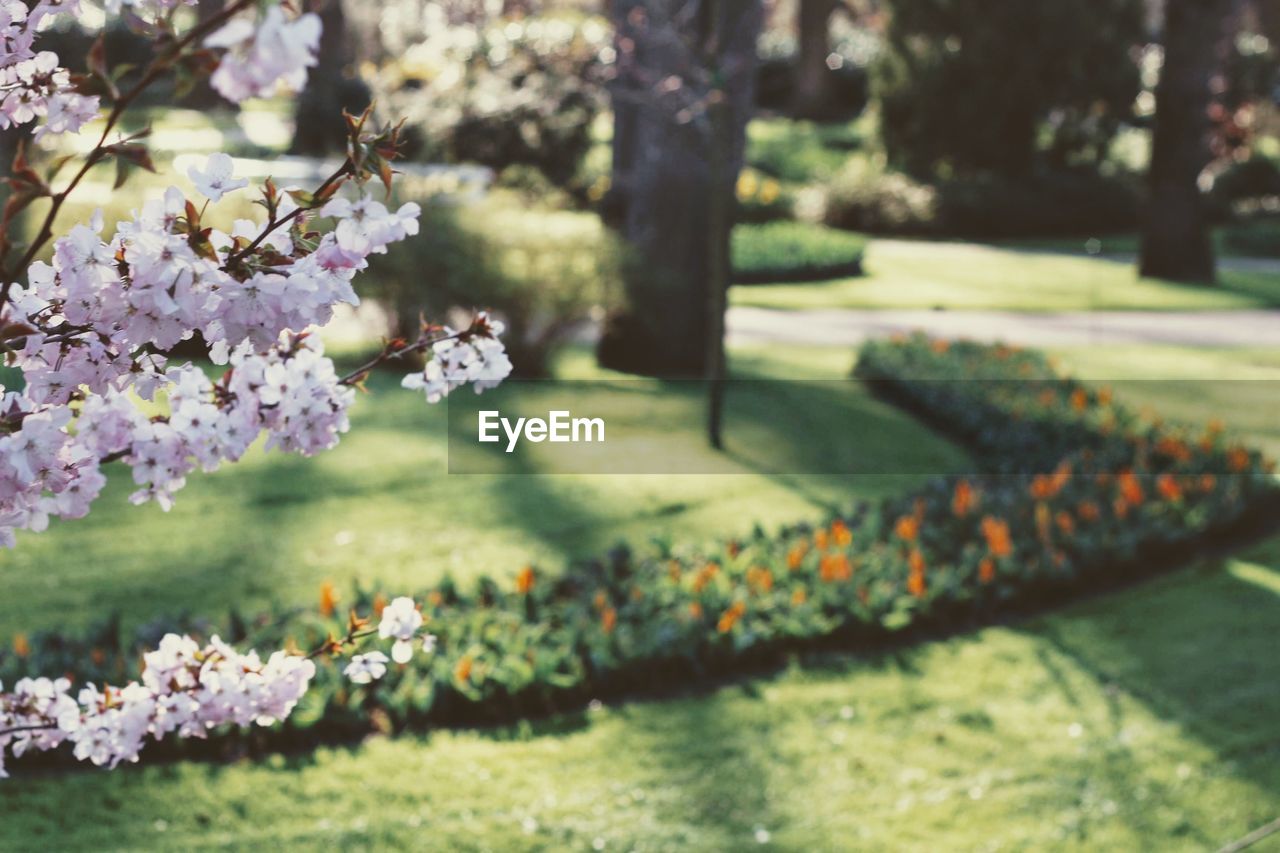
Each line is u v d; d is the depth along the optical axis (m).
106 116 2.06
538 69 19.39
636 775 5.34
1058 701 6.11
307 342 2.23
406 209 2.00
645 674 6.08
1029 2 23.38
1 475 1.96
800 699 6.04
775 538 7.93
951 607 6.94
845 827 5.02
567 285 11.09
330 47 21.94
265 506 8.28
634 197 12.30
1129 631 6.93
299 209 1.98
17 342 2.03
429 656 5.90
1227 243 23.03
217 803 4.98
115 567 7.23
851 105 38.53
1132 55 25.31
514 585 7.12
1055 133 25.38
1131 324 15.97
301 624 6.12
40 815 4.84
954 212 23.36
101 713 2.47
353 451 9.39
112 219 8.67
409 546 7.70
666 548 7.39
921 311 16.42
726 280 9.96
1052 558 7.33
